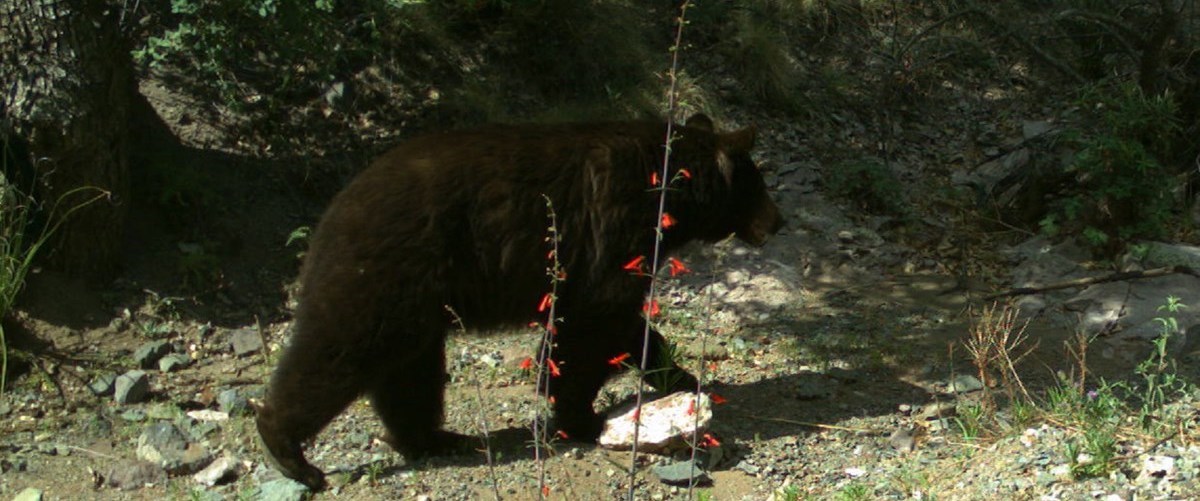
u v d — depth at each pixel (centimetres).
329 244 516
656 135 565
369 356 510
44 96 632
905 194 861
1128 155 764
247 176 755
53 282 658
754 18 959
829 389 631
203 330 673
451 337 664
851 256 783
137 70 771
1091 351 672
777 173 856
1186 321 684
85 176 652
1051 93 999
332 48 756
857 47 1005
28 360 622
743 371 659
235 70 791
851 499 495
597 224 542
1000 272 780
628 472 538
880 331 704
